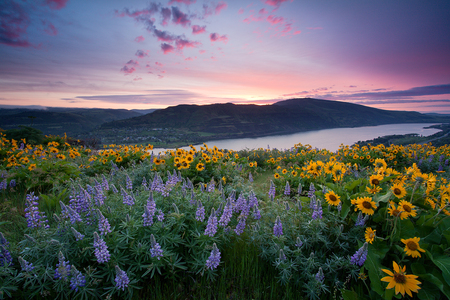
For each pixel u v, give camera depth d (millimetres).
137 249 2676
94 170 8094
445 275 2338
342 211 3697
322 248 3188
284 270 2754
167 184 3639
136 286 2586
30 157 9211
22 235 3430
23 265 2283
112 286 2463
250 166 11117
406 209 2945
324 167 5375
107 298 2246
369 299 2641
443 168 11672
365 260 2701
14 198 5316
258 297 2697
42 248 2621
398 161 13172
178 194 3814
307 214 3584
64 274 2225
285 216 3547
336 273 2846
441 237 2885
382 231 3312
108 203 3674
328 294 2807
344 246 3150
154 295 2682
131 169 7852
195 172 7762
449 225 2912
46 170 6652
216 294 2754
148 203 2879
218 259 2656
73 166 7418
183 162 7102
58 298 2434
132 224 2855
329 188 4691
